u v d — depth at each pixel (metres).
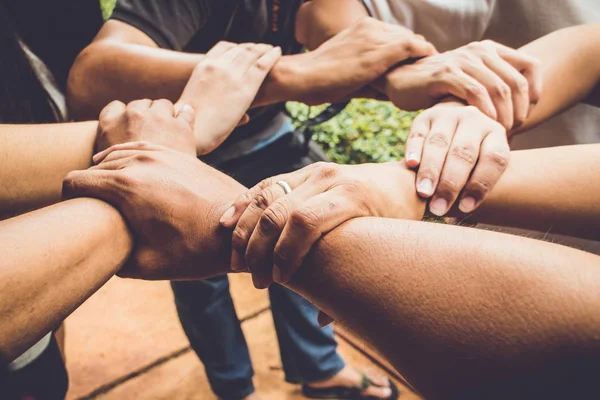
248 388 0.86
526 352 0.22
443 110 0.43
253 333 1.08
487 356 0.23
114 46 0.52
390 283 0.27
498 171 0.39
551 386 0.22
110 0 1.70
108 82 0.52
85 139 0.44
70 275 0.31
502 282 0.24
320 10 0.59
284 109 0.76
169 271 0.37
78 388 0.89
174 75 0.51
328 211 0.31
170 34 0.55
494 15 0.56
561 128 0.58
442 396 0.25
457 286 0.25
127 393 0.89
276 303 0.82
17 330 0.27
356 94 0.57
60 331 0.69
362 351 1.01
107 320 1.08
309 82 0.51
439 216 0.38
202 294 0.77
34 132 0.43
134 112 0.43
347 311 0.30
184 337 1.04
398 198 0.37
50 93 0.55
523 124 0.49
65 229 0.32
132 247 0.36
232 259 0.35
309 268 0.31
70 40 0.58
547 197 0.40
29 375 0.50
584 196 0.40
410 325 0.26
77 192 0.36
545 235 0.41
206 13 0.58
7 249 0.28
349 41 0.52
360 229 0.31
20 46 0.49
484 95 0.45
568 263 0.24
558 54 0.49
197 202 0.36
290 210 0.32
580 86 0.49
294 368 0.89
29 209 0.42
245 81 0.50
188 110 0.46
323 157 0.76
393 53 0.50
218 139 0.49
